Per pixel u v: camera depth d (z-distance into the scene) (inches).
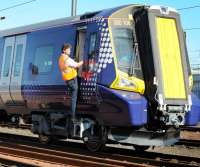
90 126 495.8
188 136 727.1
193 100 491.8
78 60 500.7
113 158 456.8
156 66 463.8
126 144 486.3
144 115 456.1
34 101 561.0
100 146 487.8
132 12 485.1
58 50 525.7
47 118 553.3
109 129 479.5
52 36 538.3
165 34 481.4
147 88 467.2
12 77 596.1
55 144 577.0
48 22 555.2
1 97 621.9
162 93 460.8
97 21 480.4
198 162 443.2
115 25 470.6
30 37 572.1
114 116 460.8
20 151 450.9
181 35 494.0
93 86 475.5
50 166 381.4
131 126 461.1
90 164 382.3
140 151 519.2
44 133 556.7
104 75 465.1
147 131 460.8
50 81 532.1
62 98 515.2
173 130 480.7
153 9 477.7
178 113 472.7
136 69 470.0
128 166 393.7
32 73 561.6
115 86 455.5
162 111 458.6
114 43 465.1
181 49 490.3
